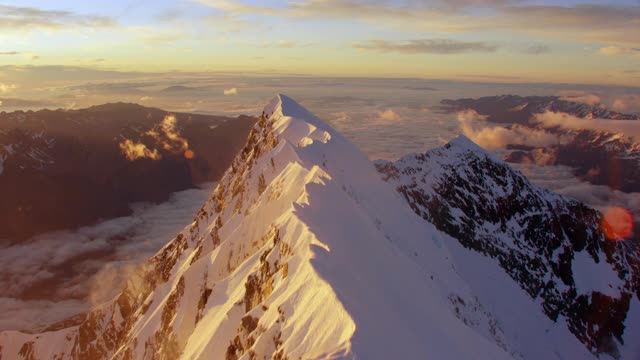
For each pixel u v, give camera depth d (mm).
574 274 152125
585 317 139375
